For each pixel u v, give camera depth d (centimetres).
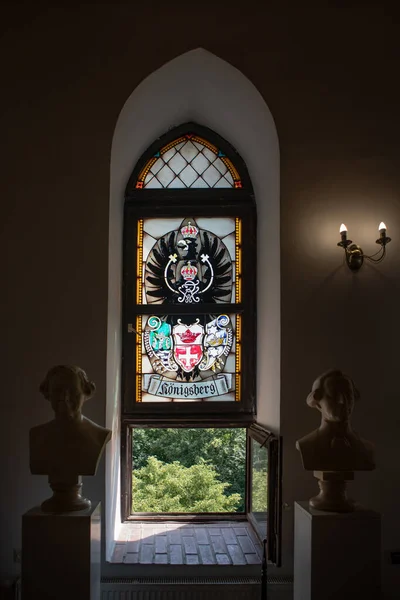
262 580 244
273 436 272
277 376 279
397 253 280
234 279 334
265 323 307
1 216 277
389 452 271
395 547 267
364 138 283
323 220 279
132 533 303
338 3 286
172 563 264
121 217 325
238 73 283
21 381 271
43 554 217
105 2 285
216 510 350
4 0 284
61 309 275
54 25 285
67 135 281
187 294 333
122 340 325
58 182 279
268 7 285
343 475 230
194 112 332
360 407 273
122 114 284
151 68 283
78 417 231
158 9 285
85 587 216
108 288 278
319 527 221
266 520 274
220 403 326
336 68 284
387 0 286
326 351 275
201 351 329
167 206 336
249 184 340
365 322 276
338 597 220
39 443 225
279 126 281
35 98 282
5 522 266
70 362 273
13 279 275
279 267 278
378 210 281
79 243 278
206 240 337
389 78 284
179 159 345
